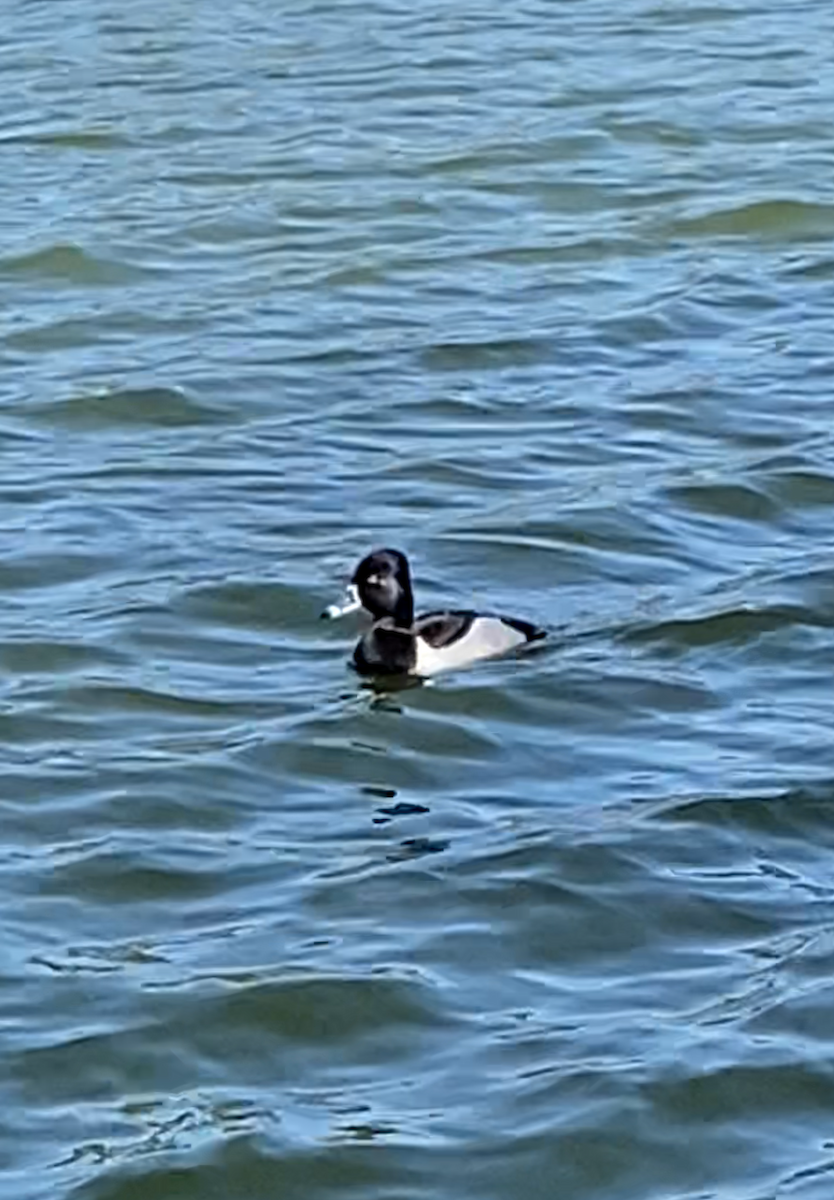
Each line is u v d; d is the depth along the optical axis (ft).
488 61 132.67
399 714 63.21
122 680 65.57
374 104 124.77
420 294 98.53
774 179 111.96
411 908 54.13
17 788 59.57
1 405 86.94
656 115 122.11
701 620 68.49
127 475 80.48
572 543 74.49
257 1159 45.85
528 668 65.62
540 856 56.08
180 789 59.52
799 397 86.58
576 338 92.89
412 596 67.00
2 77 130.31
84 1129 46.85
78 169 115.14
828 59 132.16
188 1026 49.85
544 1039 49.29
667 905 54.19
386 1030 49.80
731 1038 49.06
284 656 67.21
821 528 75.72
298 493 78.89
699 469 80.18
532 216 108.17
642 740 62.03
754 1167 45.65
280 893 54.85
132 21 141.08
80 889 55.06
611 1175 45.52
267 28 139.54
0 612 69.97
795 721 62.80
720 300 96.89
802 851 56.49
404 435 83.87
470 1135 46.52
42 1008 50.42
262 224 107.14
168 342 93.30
